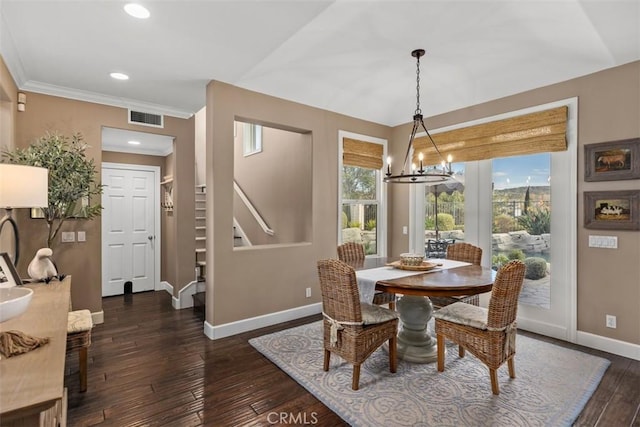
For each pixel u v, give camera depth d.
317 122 4.07
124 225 5.12
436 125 4.30
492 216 3.81
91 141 3.63
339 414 2.08
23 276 3.29
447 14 2.44
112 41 2.56
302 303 3.96
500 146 3.65
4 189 1.86
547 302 3.36
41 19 2.25
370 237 4.75
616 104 2.90
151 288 5.33
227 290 3.38
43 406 0.94
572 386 2.37
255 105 3.54
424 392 2.31
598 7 2.28
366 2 2.29
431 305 3.07
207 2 2.11
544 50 2.94
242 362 2.79
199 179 6.67
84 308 3.62
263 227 5.02
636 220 2.79
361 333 2.36
